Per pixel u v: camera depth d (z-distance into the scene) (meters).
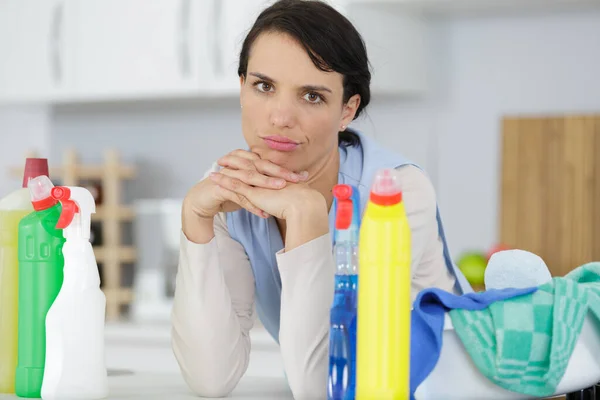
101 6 3.90
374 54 3.39
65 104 4.36
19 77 4.05
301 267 1.35
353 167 1.65
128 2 3.85
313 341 1.35
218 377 1.45
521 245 3.56
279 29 1.39
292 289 1.35
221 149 4.11
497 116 3.61
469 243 3.65
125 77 3.86
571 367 1.20
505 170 3.59
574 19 3.51
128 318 3.96
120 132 4.27
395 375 1.09
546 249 3.53
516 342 1.17
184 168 4.17
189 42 3.75
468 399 1.18
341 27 1.42
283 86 1.40
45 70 3.99
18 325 1.36
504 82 3.60
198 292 1.47
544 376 1.18
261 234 1.62
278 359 3.37
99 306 1.31
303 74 1.39
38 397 1.34
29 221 1.34
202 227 1.48
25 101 4.07
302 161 1.46
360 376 1.11
